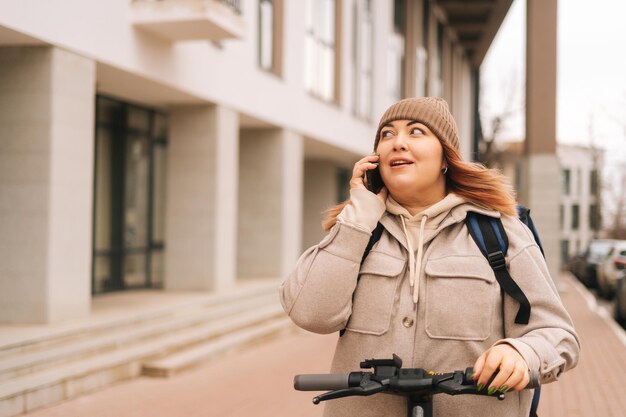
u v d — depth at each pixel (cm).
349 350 225
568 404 739
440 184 232
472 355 212
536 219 1934
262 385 812
